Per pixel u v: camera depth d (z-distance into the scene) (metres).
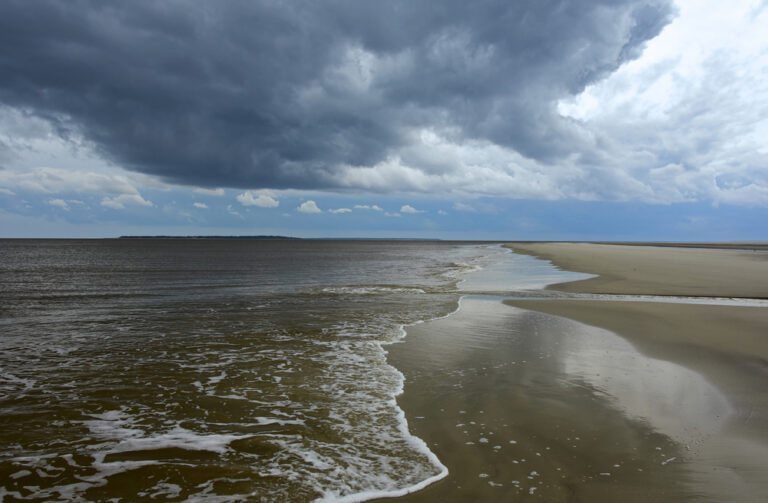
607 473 4.32
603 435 5.16
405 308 14.58
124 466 4.62
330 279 25.88
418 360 8.43
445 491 4.06
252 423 5.66
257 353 9.03
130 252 75.38
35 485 4.26
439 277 26.53
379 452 4.84
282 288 21.02
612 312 13.42
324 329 11.34
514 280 23.81
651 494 3.94
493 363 8.19
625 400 6.27
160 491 4.16
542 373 7.55
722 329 10.91
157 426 5.61
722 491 3.97
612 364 8.06
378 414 5.89
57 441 5.20
